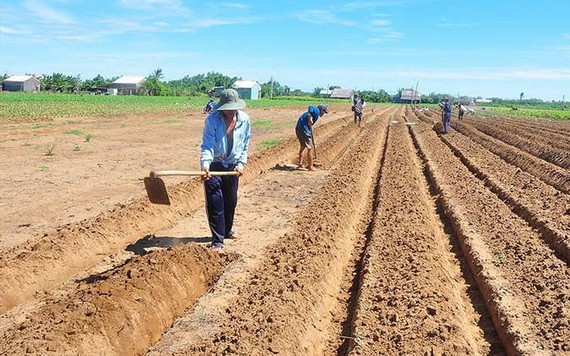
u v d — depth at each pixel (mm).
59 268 7285
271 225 9867
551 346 5703
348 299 7281
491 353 5973
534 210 11008
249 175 14398
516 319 6332
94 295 5824
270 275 7191
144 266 6727
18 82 113188
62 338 4961
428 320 6086
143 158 17125
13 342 4875
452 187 14219
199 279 7320
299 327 5895
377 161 20328
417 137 30578
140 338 5723
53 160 16062
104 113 38312
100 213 9609
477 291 7656
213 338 5535
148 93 108125
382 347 5641
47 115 33562
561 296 6852
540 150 22953
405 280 7262
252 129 30953
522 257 8484
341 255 8602
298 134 15930
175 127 29734
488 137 28891
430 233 9609
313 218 9961
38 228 8992
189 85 153750
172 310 6484
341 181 13844
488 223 10531
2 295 6355
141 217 9398
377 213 10969
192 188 11570
